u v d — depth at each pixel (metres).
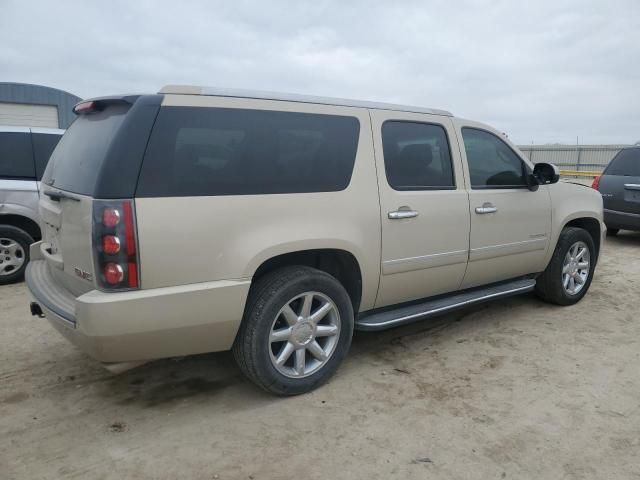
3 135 5.96
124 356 2.80
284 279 3.17
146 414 3.17
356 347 4.20
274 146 3.18
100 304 2.61
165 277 2.77
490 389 3.48
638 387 3.51
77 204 2.79
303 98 3.39
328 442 2.87
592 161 26.83
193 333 2.91
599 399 3.35
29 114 17.97
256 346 3.10
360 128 3.57
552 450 2.80
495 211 4.32
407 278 3.82
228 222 2.93
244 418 3.12
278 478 2.57
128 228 2.64
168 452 2.78
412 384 3.55
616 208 8.73
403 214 3.67
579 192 5.22
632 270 6.91
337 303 3.41
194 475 2.59
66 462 2.68
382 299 3.79
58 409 3.22
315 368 3.41
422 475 2.59
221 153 2.98
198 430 2.99
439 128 4.07
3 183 5.91
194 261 2.83
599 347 4.20
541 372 3.74
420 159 3.90
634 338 4.40
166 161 2.78
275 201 3.11
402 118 3.83
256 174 3.08
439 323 4.77
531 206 4.64
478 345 4.24
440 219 3.92
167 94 2.89
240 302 2.98
